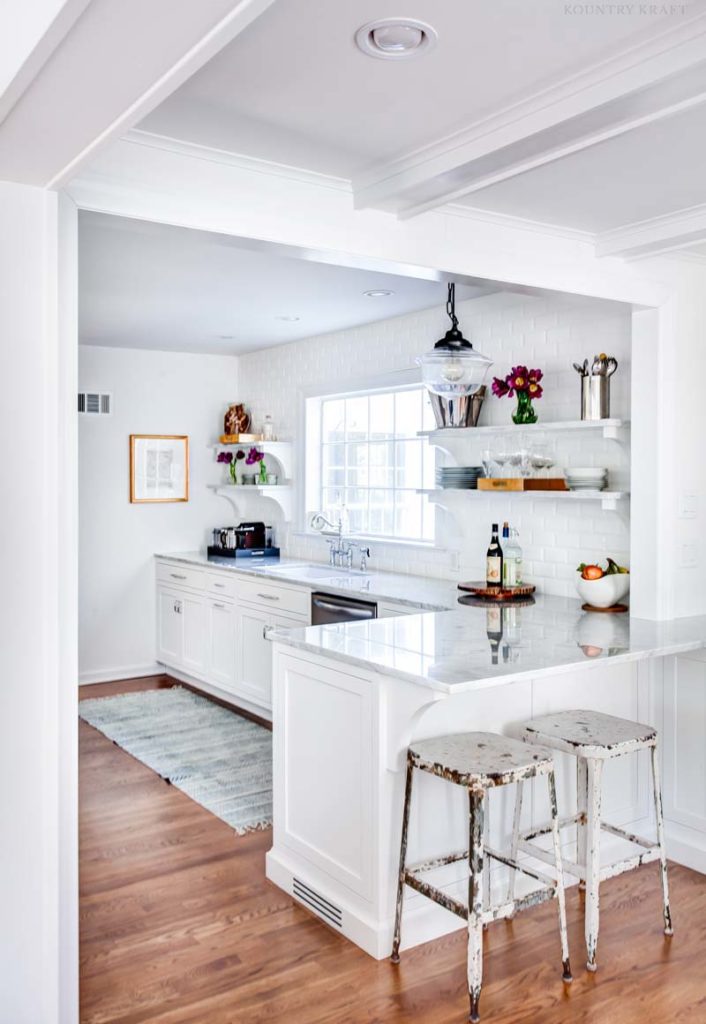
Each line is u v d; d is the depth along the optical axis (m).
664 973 2.55
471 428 4.14
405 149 2.34
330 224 2.57
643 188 2.64
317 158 2.40
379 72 1.90
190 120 2.14
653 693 3.41
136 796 3.97
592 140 2.11
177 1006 2.38
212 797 3.94
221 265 3.69
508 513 4.26
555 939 2.75
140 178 2.22
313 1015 2.34
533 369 4.08
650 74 1.81
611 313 3.71
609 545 3.74
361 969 2.57
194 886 3.10
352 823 2.77
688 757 3.31
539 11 1.66
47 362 1.93
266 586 5.07
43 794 1.97
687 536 3.46
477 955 2.31
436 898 2.45
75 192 2.10
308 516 5.86
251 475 6.39
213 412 6.59
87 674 6.13
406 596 4.06
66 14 1.10
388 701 2.62
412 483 5.09
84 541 6.08
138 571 6.32
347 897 2.79
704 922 2.86
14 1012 1.96
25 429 1.92
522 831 2.97
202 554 6.39
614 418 3.66
